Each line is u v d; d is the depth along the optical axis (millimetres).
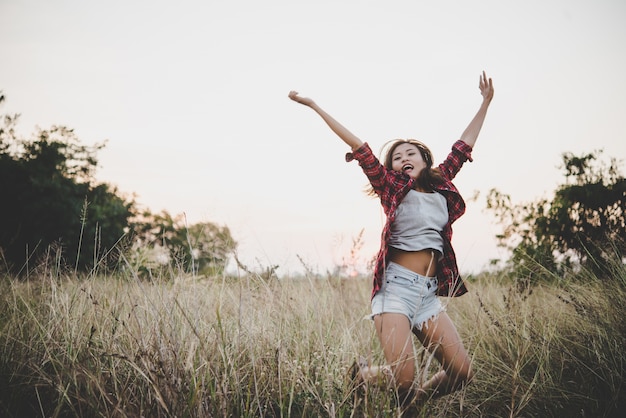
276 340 2725
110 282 3131
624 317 2854
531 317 3150
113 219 17891
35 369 2238
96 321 2607
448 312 4090
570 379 2678
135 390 2242
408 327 2467
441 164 3117
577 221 5879
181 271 2859
